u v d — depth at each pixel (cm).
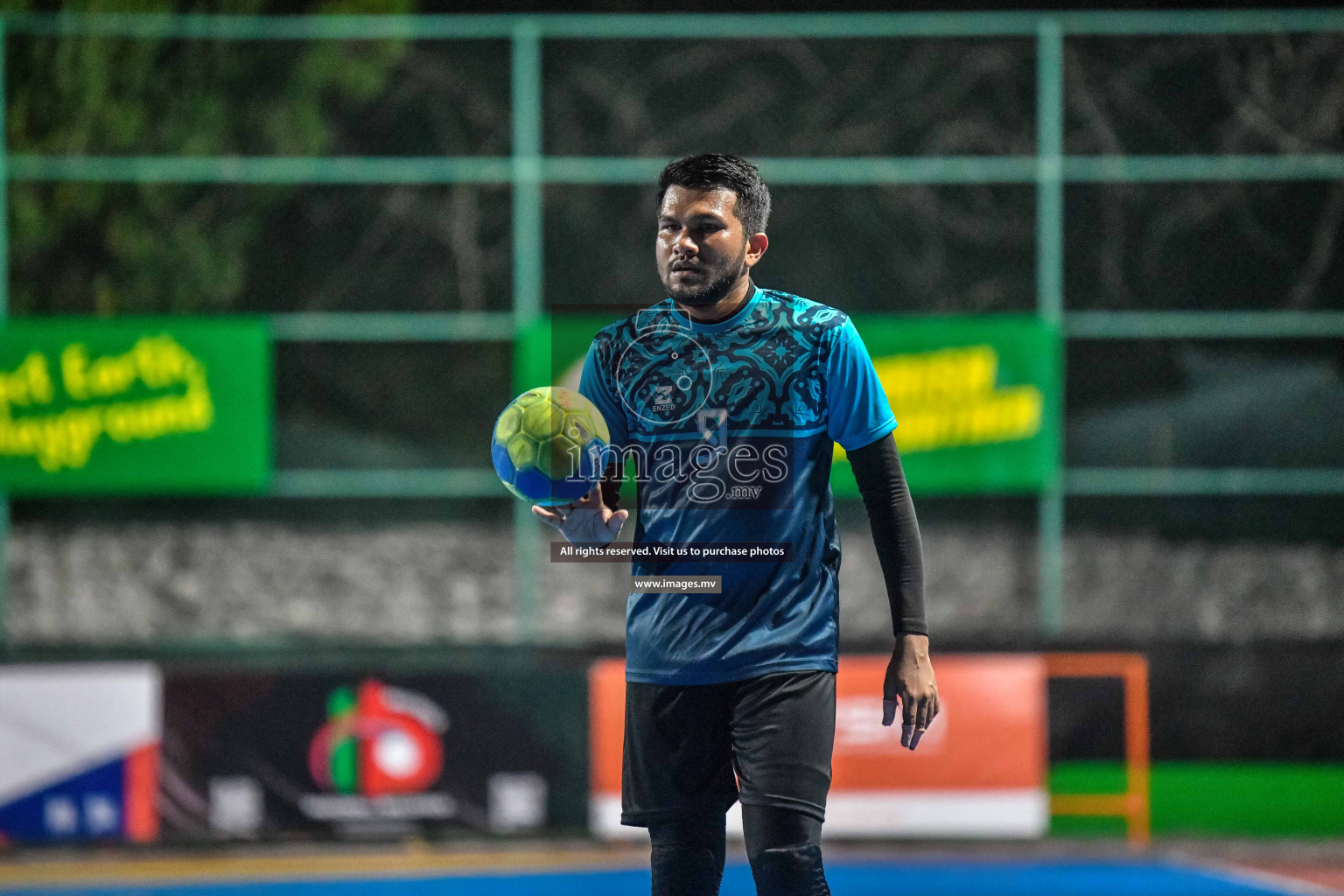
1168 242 2808
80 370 2727
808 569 978
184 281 2784
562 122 2794
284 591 2759
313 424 2777
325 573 2767
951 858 2397
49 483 2719
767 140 2802
